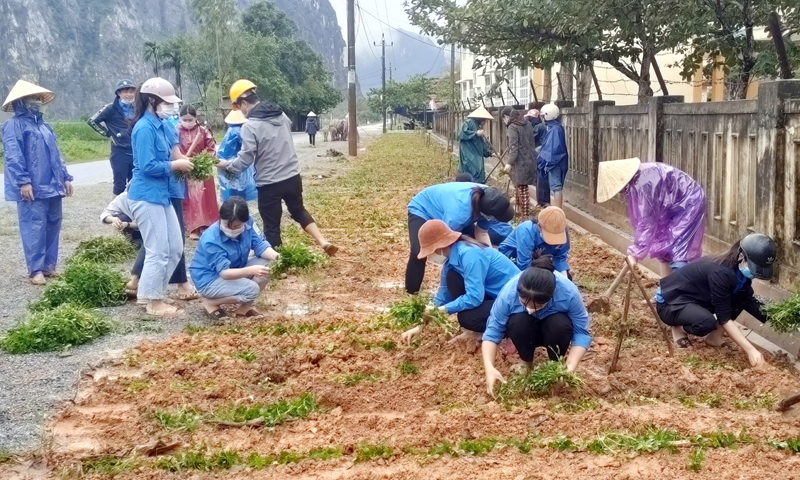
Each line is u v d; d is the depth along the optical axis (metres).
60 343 6.46
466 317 5.86
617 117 11.74
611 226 11.33
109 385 5.49
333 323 6.96
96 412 5.11
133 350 6.32
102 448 4.54
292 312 7.45
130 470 4.30
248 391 5.38
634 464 4.28
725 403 5.11
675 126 9.64
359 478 4.16
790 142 6.86
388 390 5.38
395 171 22.69
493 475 4.16
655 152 10.09
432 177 20.55
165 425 4.84
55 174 8.76
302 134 65.50
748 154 7.75
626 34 11.83
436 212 6.58
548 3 11.70
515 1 12.62
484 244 6.39
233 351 6.27
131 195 7.24
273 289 8.34
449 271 6.14
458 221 6.26
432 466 4.27
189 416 4.95
